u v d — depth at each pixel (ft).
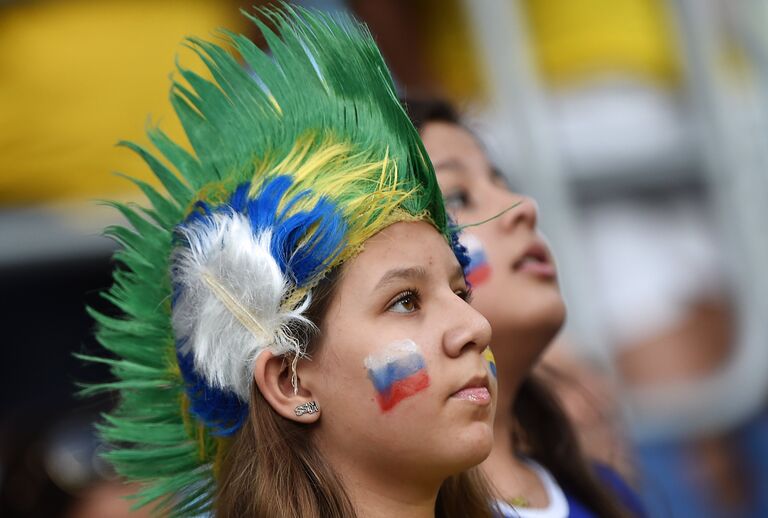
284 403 15.47
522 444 23.36
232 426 16.21
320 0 26.53
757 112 33.17
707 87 31.50
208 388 16.06
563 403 24.26
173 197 17.28
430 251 15.71
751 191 31.86
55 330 31.37
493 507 18.44
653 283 33.40
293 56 16.98
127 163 30.48
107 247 30.12
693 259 33.58
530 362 21.26
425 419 15.07
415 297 15.56
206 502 17.24
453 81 32.53
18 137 30.71
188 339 16.25
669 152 32.60
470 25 30.17
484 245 20.90
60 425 25.85
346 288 15.35
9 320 31.30
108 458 17.30
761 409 33.73
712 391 31.71
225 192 16.51
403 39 31.58
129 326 17.26
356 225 15.47
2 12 31.17
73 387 31.17
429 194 15.99
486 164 22.48
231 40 17.98
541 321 20.84
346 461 15.51
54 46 30.81
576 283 29.22
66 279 30.99
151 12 30.99
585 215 33.53
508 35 29.91
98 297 31.04
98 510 24.66
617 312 33.27
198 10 31.09
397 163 16.08
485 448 15.21
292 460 15.48
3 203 30.83
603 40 33.78
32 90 30.81
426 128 22.11
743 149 32.01
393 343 15.15
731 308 32.58
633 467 27.71
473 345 15.42
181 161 17.33
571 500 22.93
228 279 15.75
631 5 34.22
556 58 33.73
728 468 32.91
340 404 15.31
